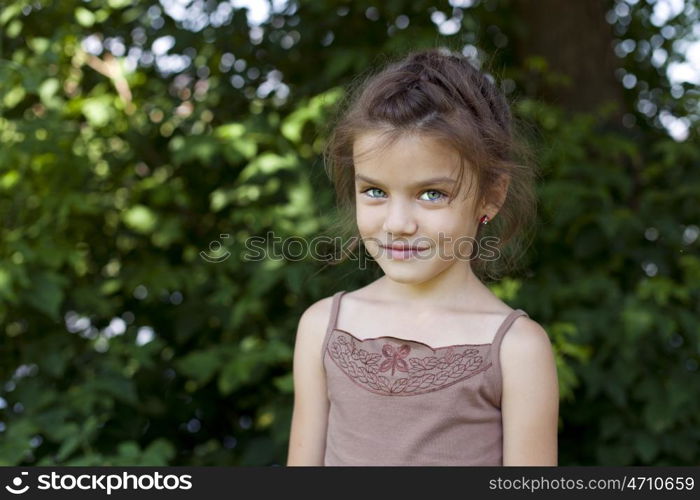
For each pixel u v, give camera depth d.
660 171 2.70
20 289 2.25
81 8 2.47
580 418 2.52
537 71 2.90
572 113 2.85
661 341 2.50
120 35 2.65
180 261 2.69
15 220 2.43
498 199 1.27
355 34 2.74
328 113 2.32
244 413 2.76
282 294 2.62
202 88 2.68
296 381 1.33
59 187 2.40
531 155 1.62
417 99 1.16
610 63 3.00
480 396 1.17
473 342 1.19
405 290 1.26
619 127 2.86
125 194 2.58
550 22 2.97
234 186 2.61
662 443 2.43
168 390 2.65
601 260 2.64
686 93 2.82
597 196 2.56
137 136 2.53
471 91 1.25
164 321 2.67
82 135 2.46
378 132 1.15
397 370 1.20
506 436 1.18
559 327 2.24
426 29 2.55
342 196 1.43
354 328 1.27
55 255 2.30
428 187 1.14
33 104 2.50
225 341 2.58
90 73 2.58
